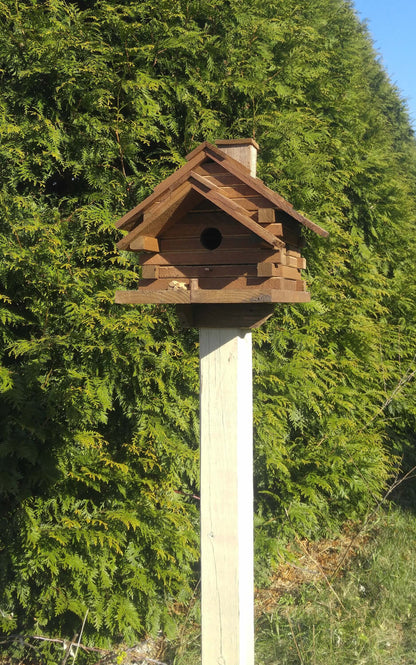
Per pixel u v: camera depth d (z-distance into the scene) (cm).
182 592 417
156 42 433
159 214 246
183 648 366
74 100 402
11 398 353
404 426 613
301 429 499
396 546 470
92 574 365
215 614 258
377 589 409
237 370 255
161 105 445
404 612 385
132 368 397
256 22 470
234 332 254
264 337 462
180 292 246
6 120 392
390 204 602
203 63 457
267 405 455
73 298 389
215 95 459
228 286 249
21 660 369
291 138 475
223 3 471
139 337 388
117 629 385
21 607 381
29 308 386
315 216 494
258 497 483
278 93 482
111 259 401
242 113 479
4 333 378
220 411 256
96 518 379
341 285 536
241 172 244
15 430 367
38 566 355
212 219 251
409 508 559
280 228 240
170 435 410
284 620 382
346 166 546
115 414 421
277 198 240
